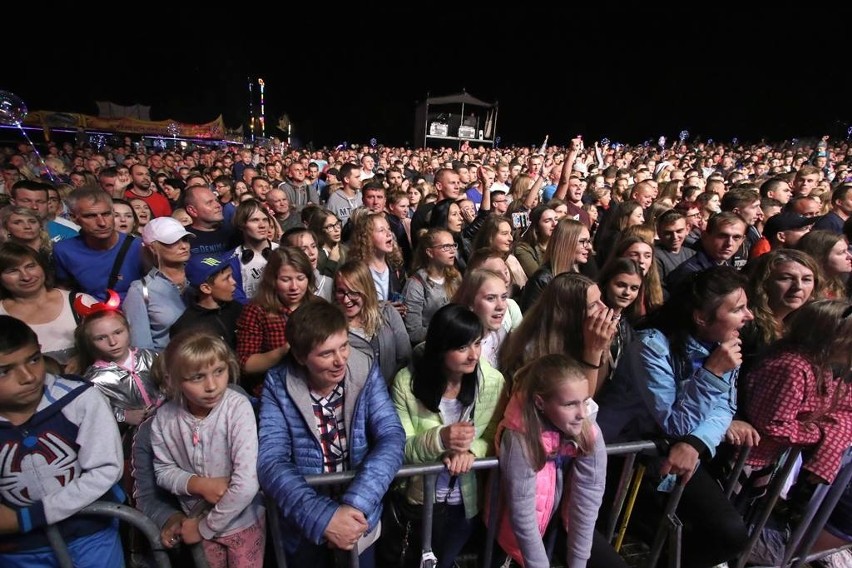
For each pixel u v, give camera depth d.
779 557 2.27
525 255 4.36
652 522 2.25
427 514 1.89
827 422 2.06
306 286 2.71
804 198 4.77
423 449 1.93
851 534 2.32
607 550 2.13
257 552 1.91
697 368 2.08
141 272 3.36
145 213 5.38
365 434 1.94
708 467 2.33
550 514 2.00
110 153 15.14
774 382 2.01
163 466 1.87
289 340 1.79
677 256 4.24
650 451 2.02
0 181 7.12
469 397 2.07
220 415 1.81
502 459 1.87
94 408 1.71
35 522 1.58
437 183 5.89
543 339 2.31
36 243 3.36
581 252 3.54
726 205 4.92
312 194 7.68
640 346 2.14
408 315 3.38
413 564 2.09
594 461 1.91
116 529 1.84
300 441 1.86
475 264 3.23
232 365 1.88
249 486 1.75
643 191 6.34
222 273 2.69
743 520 2.21
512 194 6.63
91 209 3.12
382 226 3.73
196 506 1.84
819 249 3.19
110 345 2.27
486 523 2.06
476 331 1.91
